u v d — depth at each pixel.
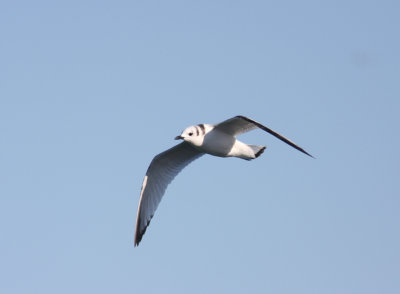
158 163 17.22
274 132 13.65
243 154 16.19
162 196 17.30
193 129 15.77
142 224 17.20
